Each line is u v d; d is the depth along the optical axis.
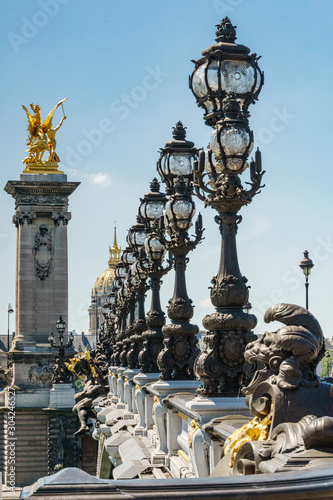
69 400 92.00
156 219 20.47
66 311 101.88
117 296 37.78
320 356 7.36
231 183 11.22
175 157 16.12
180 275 16.27
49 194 102.38
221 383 11.33
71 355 96.50
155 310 20.84
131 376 26.02
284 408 6.83
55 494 4.48
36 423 95.00
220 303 11.33
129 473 15.53
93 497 4.46
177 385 15.86
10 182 101.19
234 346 11.19
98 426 35.50
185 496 4.54
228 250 11.42
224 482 4.71
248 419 10.46
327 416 6.23
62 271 102.19
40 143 102.00
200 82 11.95
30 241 101.94
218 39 12.01
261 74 11.95
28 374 97.50
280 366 7.02
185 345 16.08
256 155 11.41
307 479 4.81
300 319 7.34
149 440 18.92
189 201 15.88
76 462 90.12
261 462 5.91
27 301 100.94
